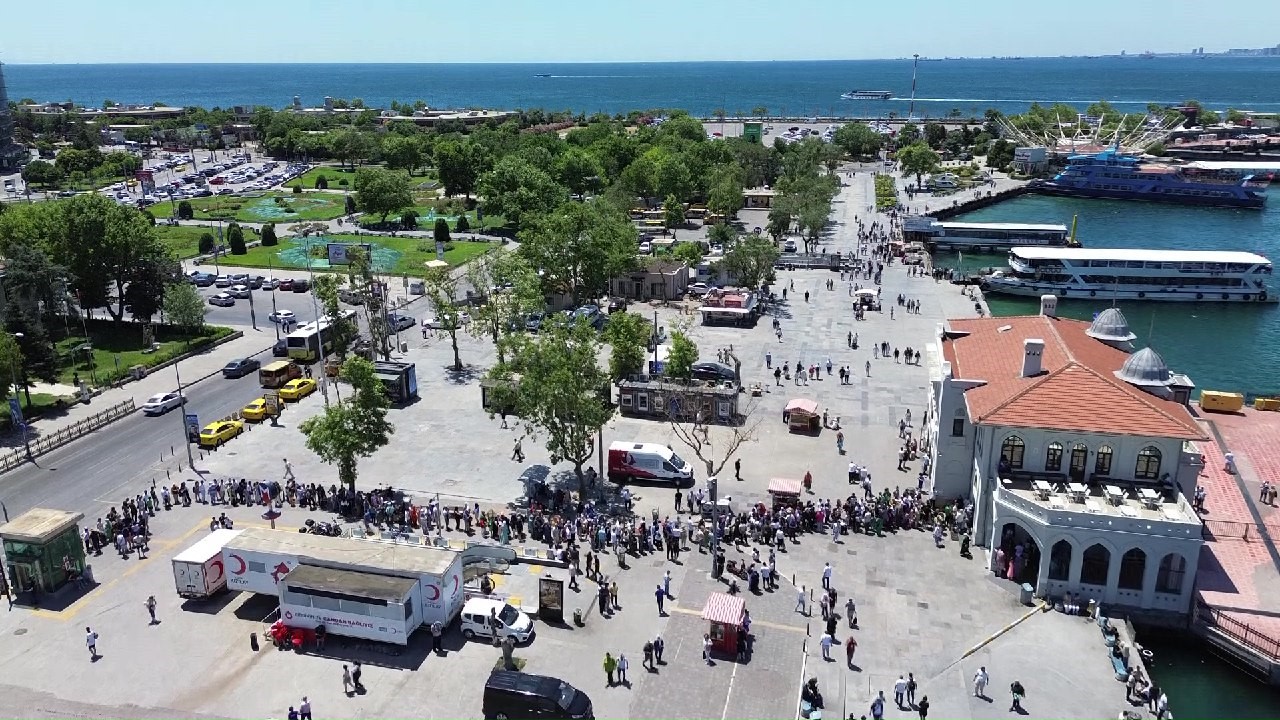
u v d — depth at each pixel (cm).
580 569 5778
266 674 4759
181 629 5169
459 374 9706
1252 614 5253
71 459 7525
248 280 12425
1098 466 5806
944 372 6450
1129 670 4769
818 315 11838
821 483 6975
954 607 5350
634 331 8662
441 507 6581
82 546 5738
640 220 18588
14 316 8994
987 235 17425
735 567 5722
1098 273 14188
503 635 5003
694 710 4459
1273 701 4825
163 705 4512
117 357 9950
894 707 4484
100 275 10894
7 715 4428
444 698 4559
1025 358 6112
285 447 7781
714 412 8244
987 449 5897
